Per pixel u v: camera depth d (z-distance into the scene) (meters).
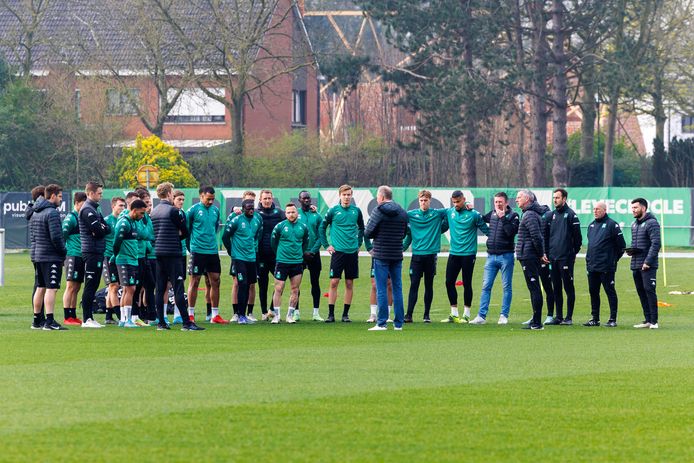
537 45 133.75
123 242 49.69
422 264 54.38
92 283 50.12
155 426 24.25
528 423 25.06
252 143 148.38
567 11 133.88
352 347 40.84
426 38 133.75
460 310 62.47
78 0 164.00
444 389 29.59
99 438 23.02
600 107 171.00
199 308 62.75
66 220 50.81
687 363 35.78
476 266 93.25
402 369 33.81
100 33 158.38
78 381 30.83
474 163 136.75
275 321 53.50
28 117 138.00
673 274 84.69
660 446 22.86
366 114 175.25
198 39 137.62
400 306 49.47
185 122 171.50
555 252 52.78
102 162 139.75
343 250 54.28
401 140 154.50
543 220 53.12
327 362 35.62
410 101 135.88
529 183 145.75
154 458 21.30
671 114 170.25
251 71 142.38
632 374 32.84
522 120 139.50
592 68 136.38
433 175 141.50
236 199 112.88
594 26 133.00
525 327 50.62
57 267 48.09
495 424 24.89
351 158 140.88
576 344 42.38
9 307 62.84
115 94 145.38
